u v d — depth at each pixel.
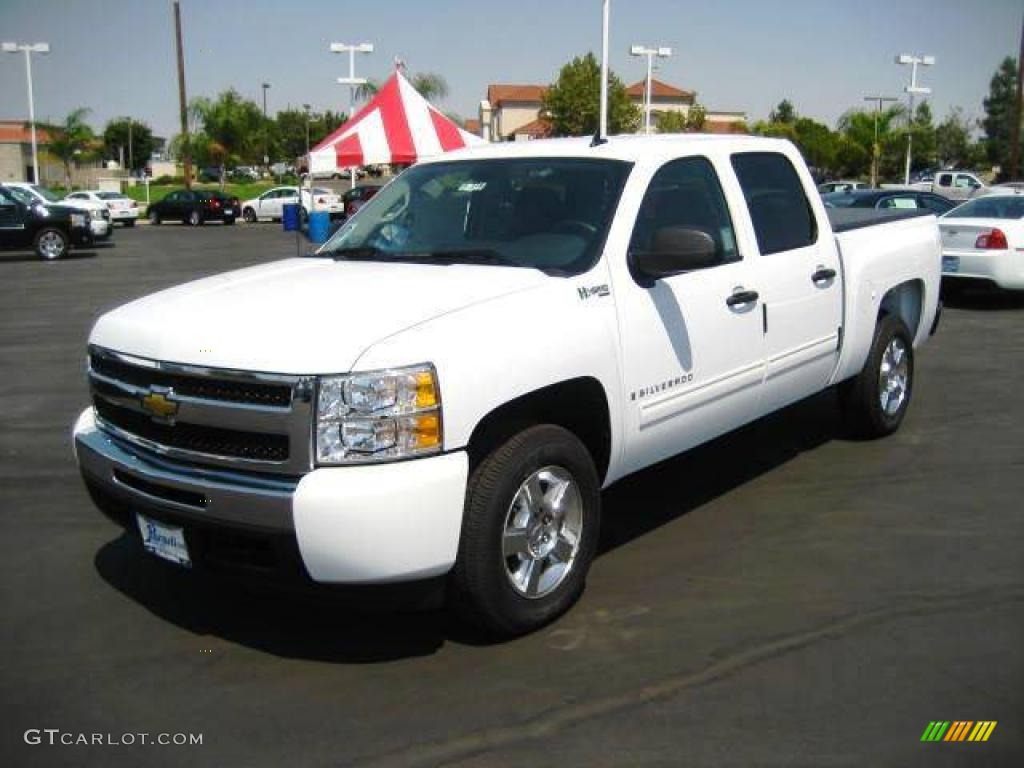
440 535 3.48
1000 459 6.33
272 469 3.46
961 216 13.41
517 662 3.79
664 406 4.54
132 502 3.84
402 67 16.48
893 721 3.35
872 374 6.45
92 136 57.44
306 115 70.69
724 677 3.65
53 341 11.70
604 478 4.41
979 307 13.30
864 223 6.54
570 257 4.31
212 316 3.81
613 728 3.33
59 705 3.52
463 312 3.73
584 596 4.36
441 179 5.03
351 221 5.29
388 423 3.40
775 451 6.54
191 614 4.25
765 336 5.20
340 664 3.80
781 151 5.70
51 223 23.62
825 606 4.24
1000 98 98.25
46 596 4.43
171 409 3.66
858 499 5.61
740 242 5.11
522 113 92.31
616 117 51.56
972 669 3.69
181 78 46.97
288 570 3.47
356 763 3.15
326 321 3.64
